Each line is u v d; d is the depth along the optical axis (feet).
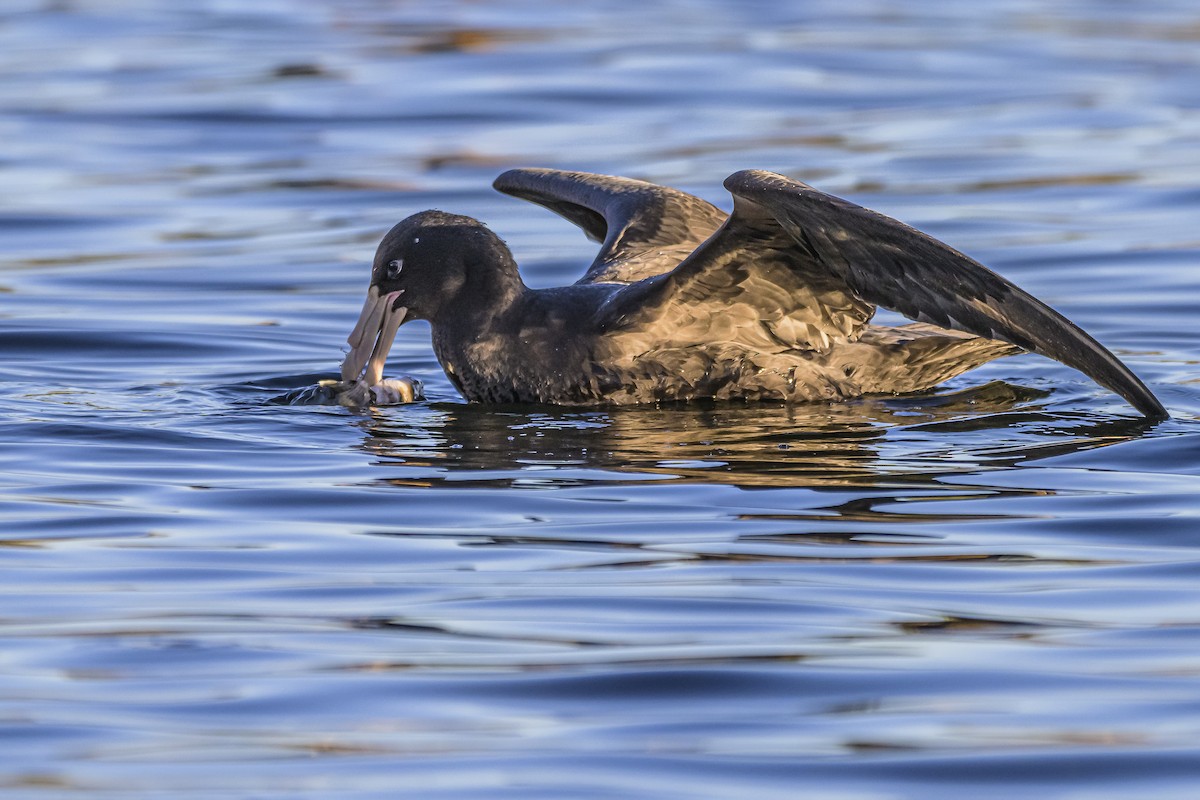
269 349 54.08
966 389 48.49
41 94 96.07
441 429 44.09
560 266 64.90
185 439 42.27
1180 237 66.33
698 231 53.21
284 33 115.34
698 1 128.98
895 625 29.17
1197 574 31.50
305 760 24.13
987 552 33.06
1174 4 128.06
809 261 44.83
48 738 24.84
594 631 28.94
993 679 26.81
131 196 75.61
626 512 35.96
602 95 95.45
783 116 90.27
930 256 39.63
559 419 45.34
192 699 26.21
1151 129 85.51
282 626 29.25
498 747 24.57
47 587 31.24
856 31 114.83
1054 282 61.21
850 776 23.65
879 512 35.81
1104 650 27.94
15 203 74.02
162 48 110.11
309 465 39.91
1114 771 23.68
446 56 105.91
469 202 74.95
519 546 33.65
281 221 72.02
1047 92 95.30
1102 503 36.14
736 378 47.29
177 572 32.09
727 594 30.73
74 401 46.42
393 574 31.99
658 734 25.03
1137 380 39.47
